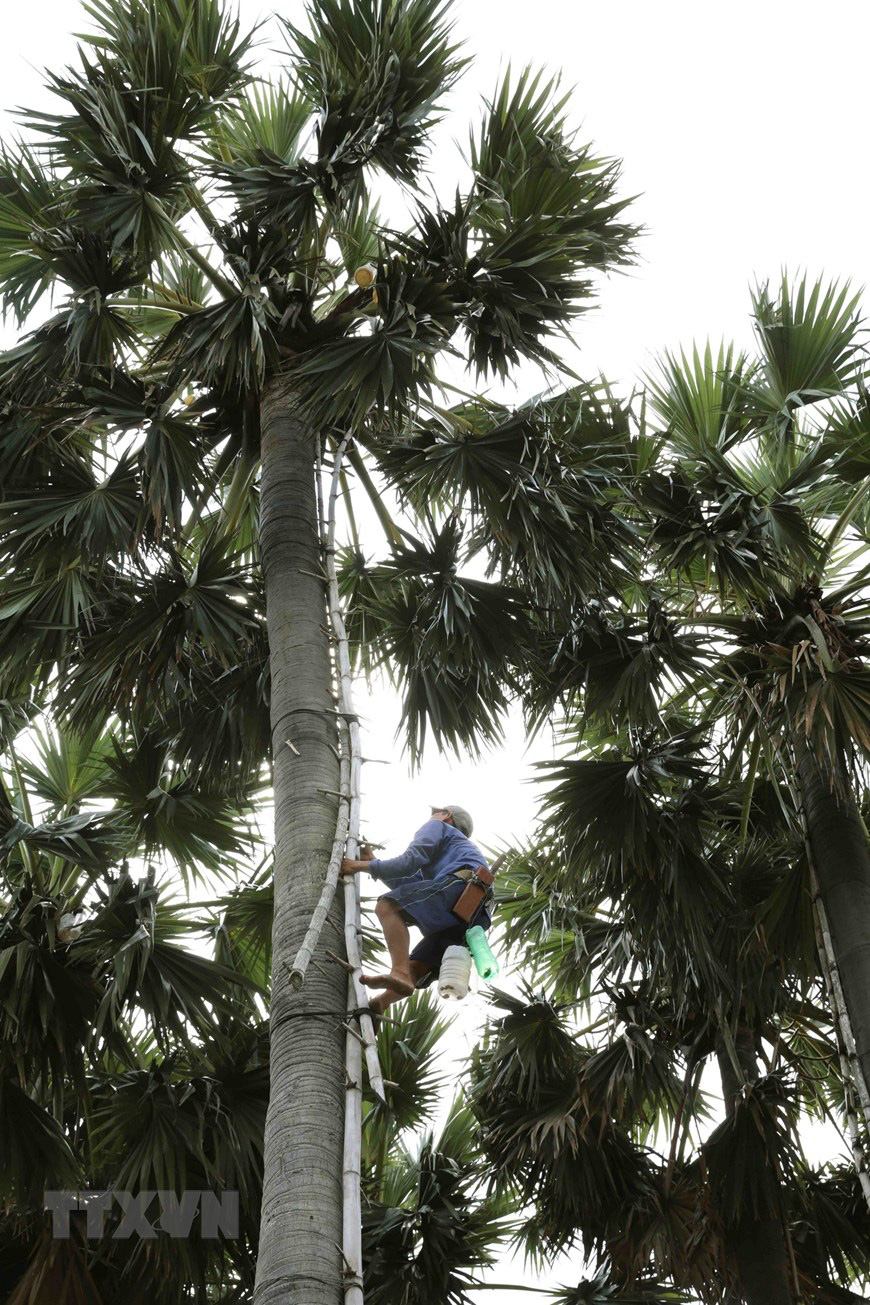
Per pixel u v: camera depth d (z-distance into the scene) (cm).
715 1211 831
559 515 736
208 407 741
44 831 784
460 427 753
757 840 901
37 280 764
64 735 932
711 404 932
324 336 724
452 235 696
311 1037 446
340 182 731
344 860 493
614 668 844
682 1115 861
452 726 814
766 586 835
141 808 859
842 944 775
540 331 727
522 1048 914
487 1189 906
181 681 775
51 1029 720
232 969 789
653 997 914
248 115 945
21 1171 700
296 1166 415
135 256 707
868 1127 722
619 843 827
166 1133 715
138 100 697
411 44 755
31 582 761
